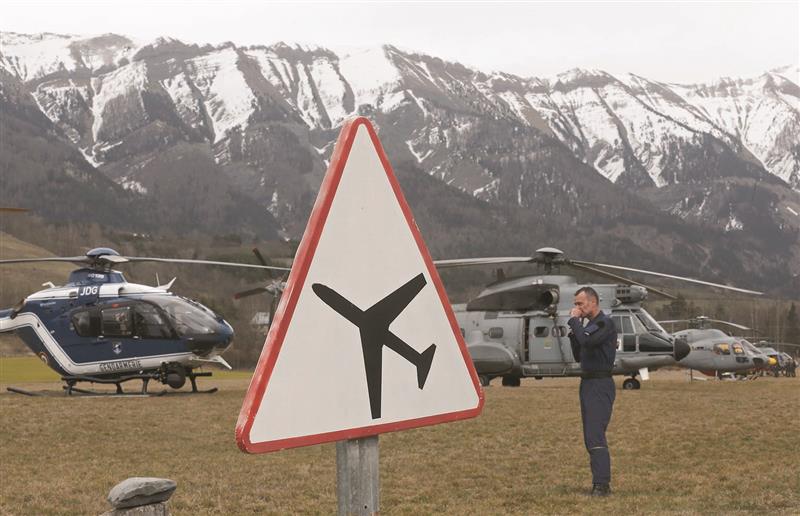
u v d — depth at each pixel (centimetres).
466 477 1212
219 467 1308
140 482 453
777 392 2844
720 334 5209
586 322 1147
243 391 3116
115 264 3028
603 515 954
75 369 2928
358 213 340
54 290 2981
